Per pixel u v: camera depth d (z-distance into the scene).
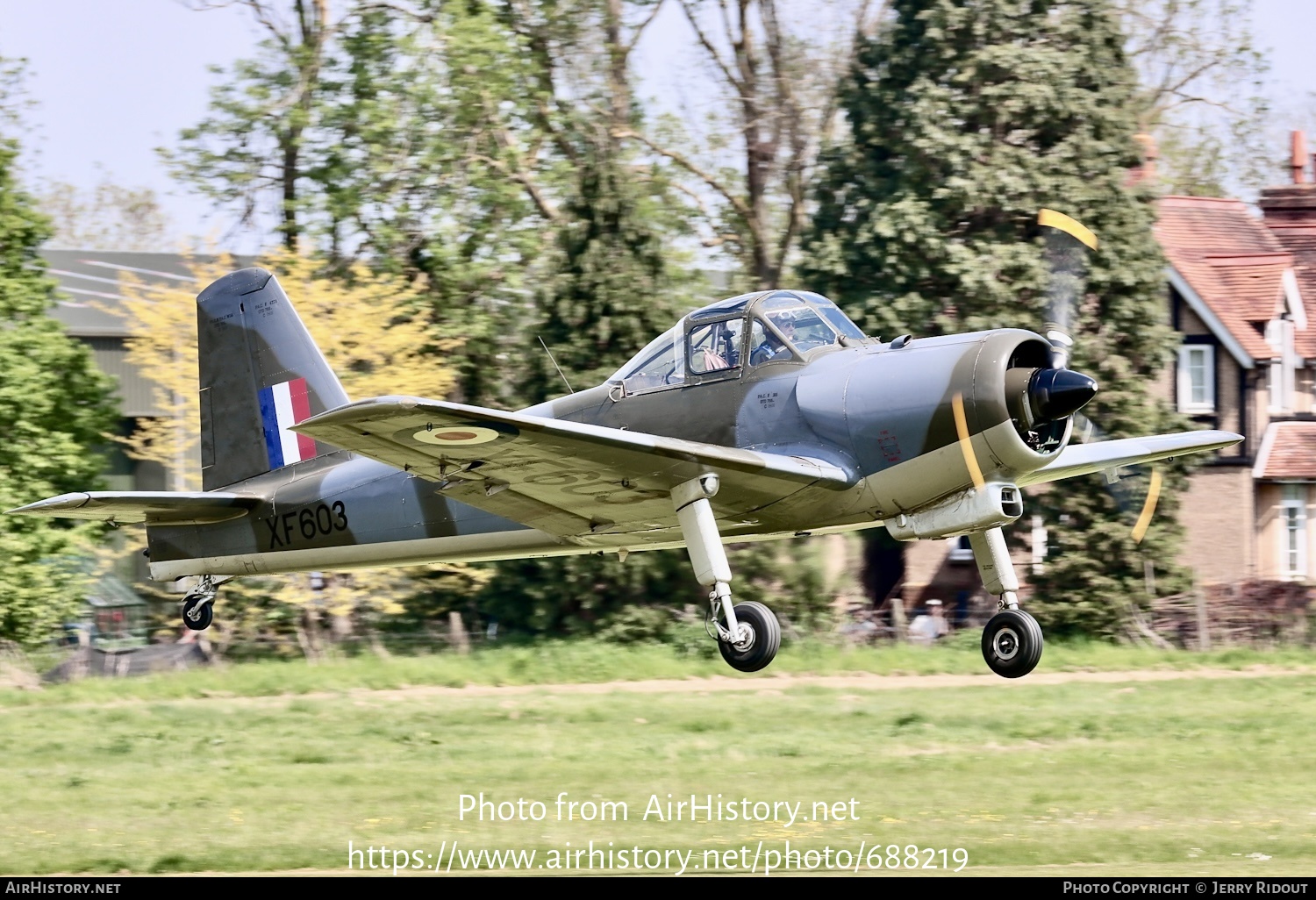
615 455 29.80
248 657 60.91
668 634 63.47
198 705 45.44
